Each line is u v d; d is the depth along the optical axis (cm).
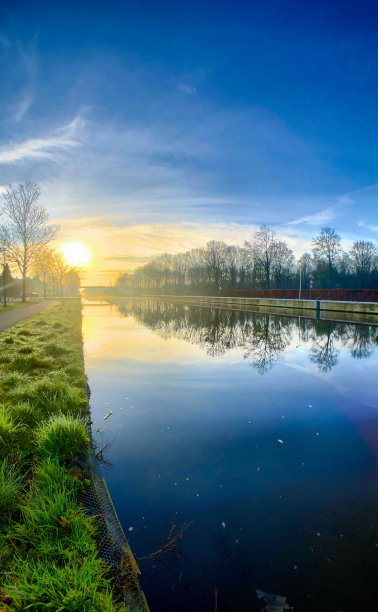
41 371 767
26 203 3728
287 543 305
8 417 434
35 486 311
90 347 1302
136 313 3497
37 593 200
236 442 500
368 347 1330
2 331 1386
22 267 3872
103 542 280
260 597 250
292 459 454
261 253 6334
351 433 536
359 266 5822
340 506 359
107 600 205
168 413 611
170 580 263
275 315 3072
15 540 256
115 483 390
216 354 1177
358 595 254
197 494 373
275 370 945
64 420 425
